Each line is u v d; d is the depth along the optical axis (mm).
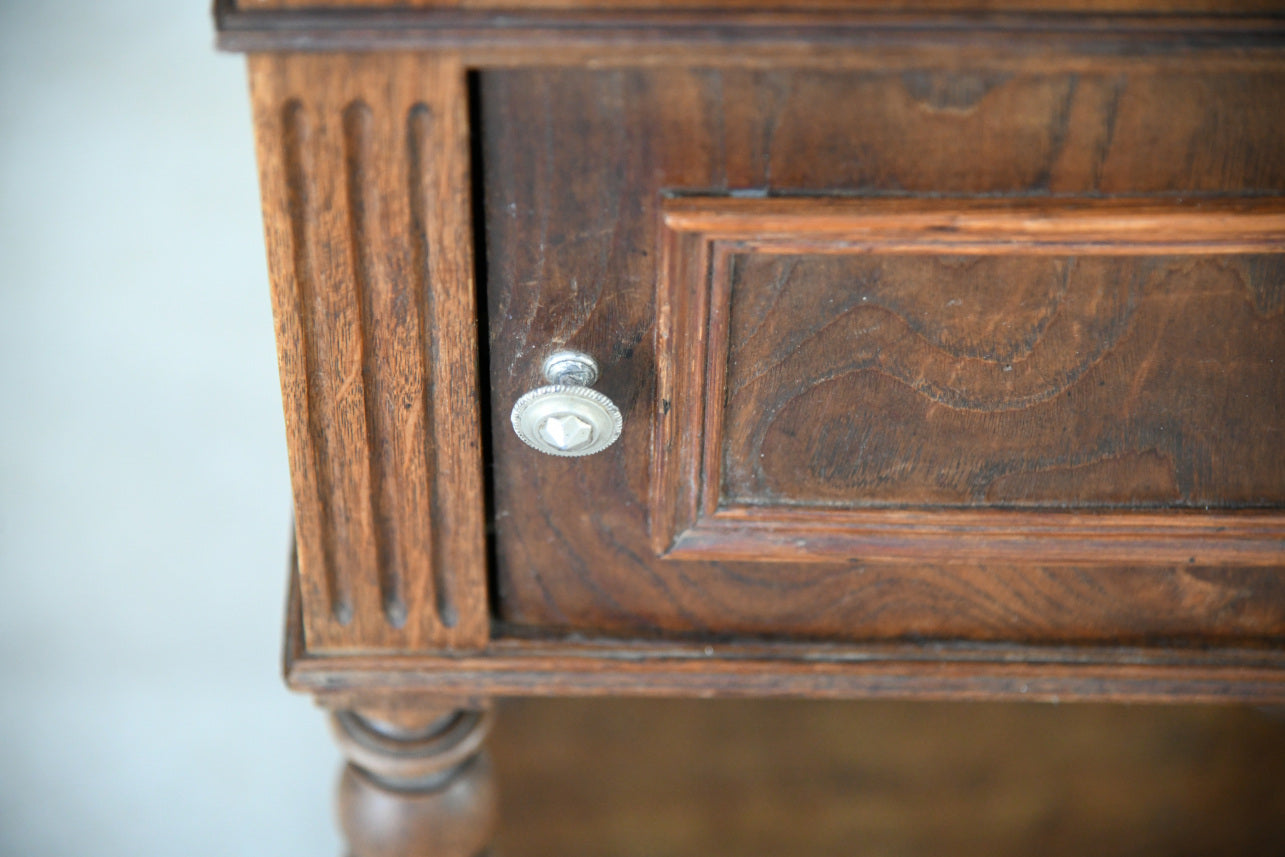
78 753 1268
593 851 1212
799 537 706
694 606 737
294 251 653
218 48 619
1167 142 641
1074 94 635
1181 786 1208
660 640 740
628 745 1208
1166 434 688
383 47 620
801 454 695
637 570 727
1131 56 621
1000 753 1212
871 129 639
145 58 1372
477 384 679
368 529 708
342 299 661
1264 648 744
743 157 643
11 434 1277
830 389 681
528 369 680
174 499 1288
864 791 1213
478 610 729
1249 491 700
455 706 765
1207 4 617
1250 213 644
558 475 705
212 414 1301
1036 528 704
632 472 703
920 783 1215
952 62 622
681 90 634
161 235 1335
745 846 1211
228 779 1278
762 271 660
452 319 663
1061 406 683
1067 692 747
